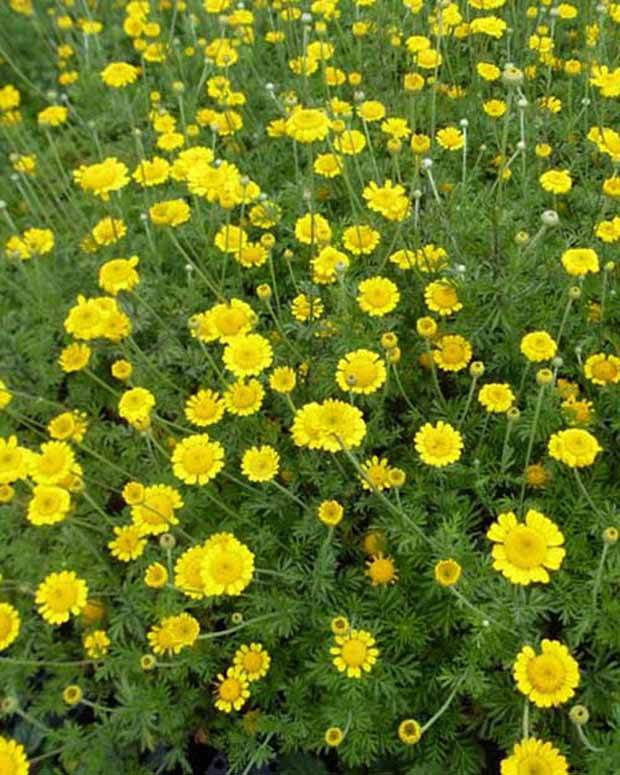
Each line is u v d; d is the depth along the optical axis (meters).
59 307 0.77
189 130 0.82
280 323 0.66
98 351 0.71
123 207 0.83
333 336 0.63
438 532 0.51
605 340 0.61
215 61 0.89
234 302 0.59
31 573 0.61
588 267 0.54
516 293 0.59
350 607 0.53
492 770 0.52
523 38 0.90
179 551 0.58
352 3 0.97
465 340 0.60
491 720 0.51
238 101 0.84
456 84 0.85
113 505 0.67
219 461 0.54
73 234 0.86
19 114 1.02
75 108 1.05
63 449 0.55
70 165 1.00
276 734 0.55
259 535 0.57
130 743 0.55
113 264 0.64
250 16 0.90
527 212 0.69
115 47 1.09
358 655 0.47
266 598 0.54
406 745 0.50
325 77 0.79
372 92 0.88
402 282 0.67
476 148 0.81
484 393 0.54
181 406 0.67
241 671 0.51
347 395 0.62
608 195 0.62
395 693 0.50
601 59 0.79
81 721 0.59
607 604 0.48
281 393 0.58
